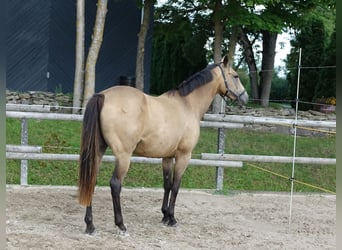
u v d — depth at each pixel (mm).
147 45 14336
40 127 9305
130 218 5914
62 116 7363
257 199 7551
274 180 8734
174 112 5316
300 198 7801
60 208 6152
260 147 9992
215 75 5863
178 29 15148
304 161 7918
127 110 4855
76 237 4906
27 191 6992
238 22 10930
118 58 14219
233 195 7684
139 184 7969
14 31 12984
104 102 4848
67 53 13594
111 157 7488
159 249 4773
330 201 7707
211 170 8758
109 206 6457
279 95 21578
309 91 16328
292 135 11258
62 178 7871
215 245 5070
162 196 7242
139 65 12531
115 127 4824
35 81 13312
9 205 6098
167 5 14656
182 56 19094
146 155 5293
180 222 5914
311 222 6348
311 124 7848
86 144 4770
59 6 13391
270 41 15305
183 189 7688
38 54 13266
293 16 11773
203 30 15555
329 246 5328
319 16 15102
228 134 10609
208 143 9734
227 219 6242
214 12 11727
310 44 16141
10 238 4652
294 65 17734
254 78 15750
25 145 7316
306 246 5285
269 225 6090
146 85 14445
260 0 10148
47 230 5090
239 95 6008
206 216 6312
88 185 4746
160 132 5125
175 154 5523
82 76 11023
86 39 13844
